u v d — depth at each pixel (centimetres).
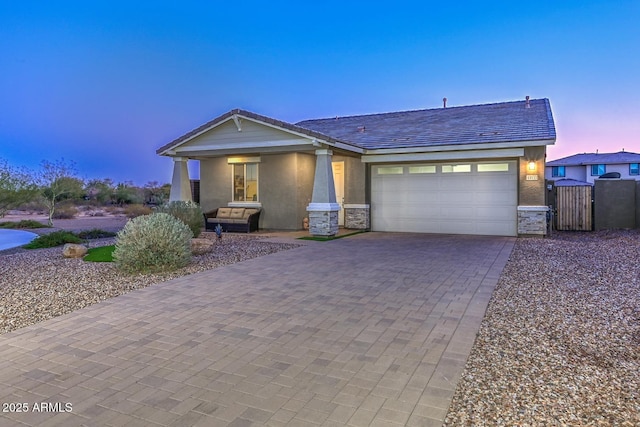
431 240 1229
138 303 576
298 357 387
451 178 1415
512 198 1331
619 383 324
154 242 786
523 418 275
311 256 944
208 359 385
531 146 1251
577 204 1537
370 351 399
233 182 1634
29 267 833
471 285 656
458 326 467
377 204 1527
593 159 3506
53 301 588
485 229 1372
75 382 342
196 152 1460
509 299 573
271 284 677
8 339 443
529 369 352
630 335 430
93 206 2766
